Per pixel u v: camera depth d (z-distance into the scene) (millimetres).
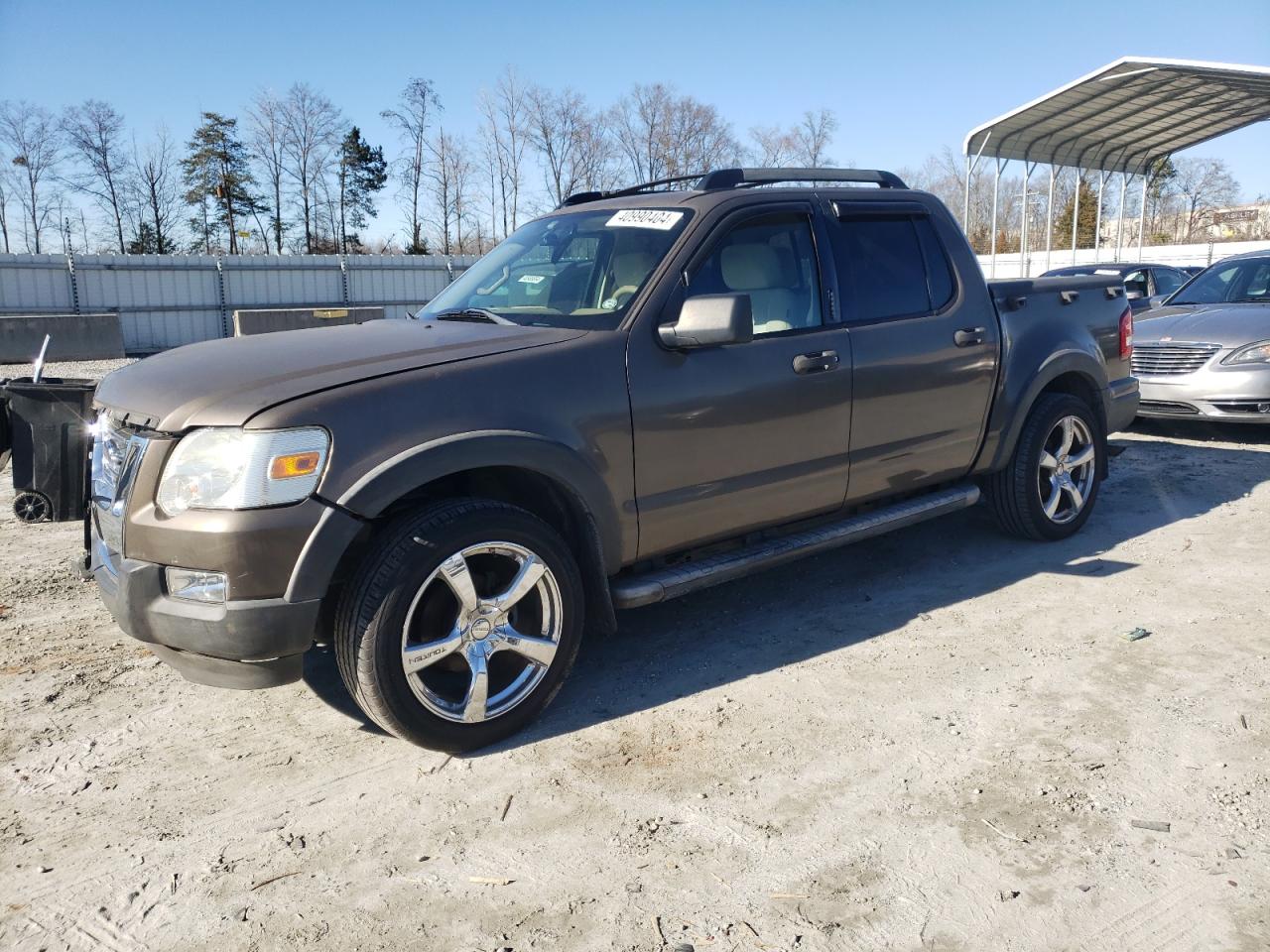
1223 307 8430
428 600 3150
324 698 3660
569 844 2697
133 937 2352
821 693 3590
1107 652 3900
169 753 3256
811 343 4012
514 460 3154
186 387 3039
